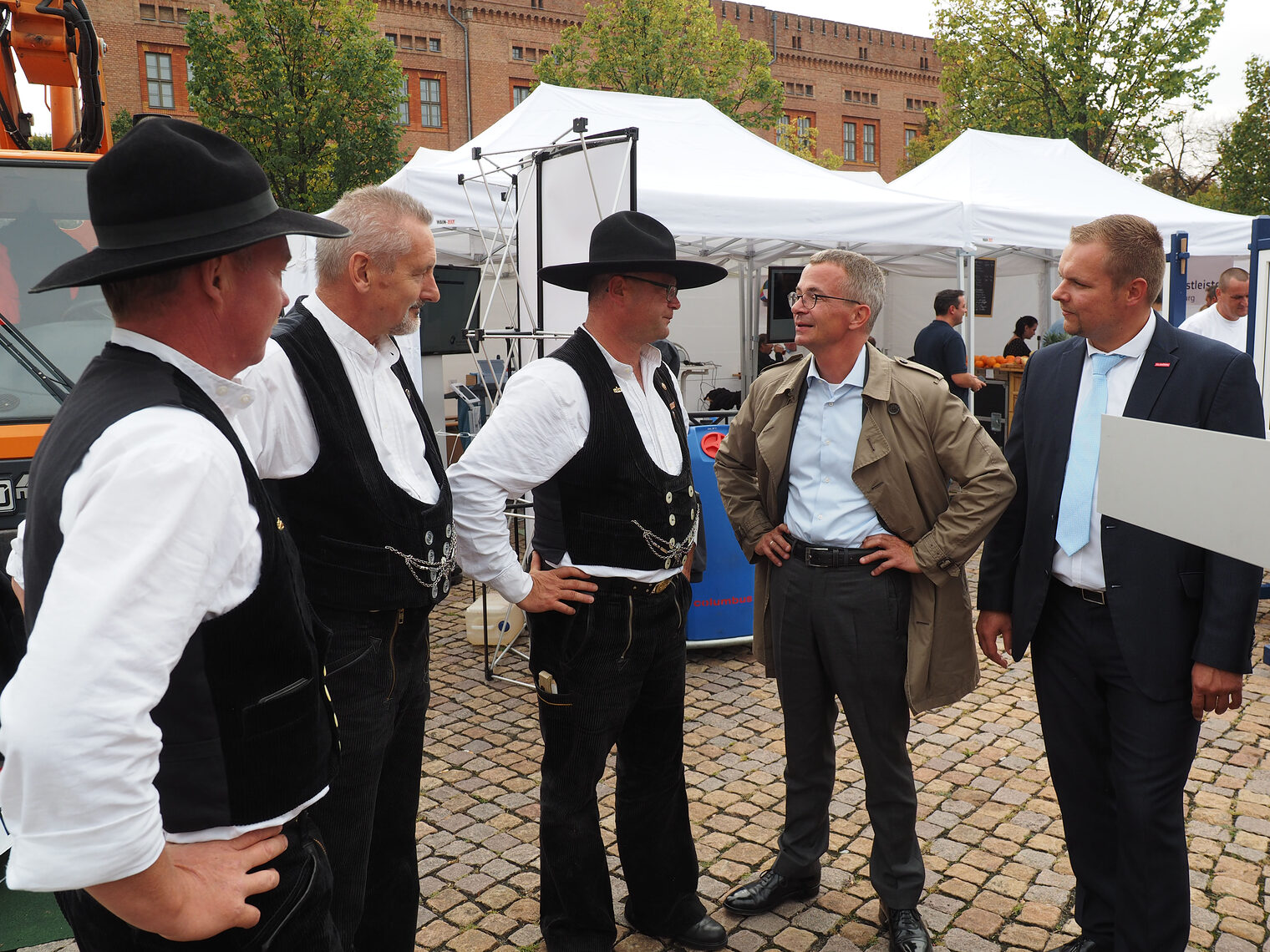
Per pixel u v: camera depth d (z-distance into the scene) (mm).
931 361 7832
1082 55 19984
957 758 3818
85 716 935
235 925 1132
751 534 2711
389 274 1868
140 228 1147
